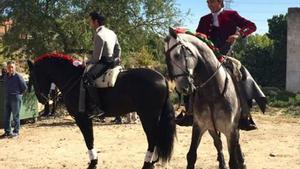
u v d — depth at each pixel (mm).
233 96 6766
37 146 11938
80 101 8695
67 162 9977
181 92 6289
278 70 26781
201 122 6793
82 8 18219
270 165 9617
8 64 13586
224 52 7398
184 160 10062
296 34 24469
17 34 18219
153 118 8359
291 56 24609
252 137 13141
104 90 8633
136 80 8438
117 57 8781
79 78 8844
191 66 6297
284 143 12219
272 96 22375
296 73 24500
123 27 18438
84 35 18312
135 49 19766
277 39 27203
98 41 8438
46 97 9344
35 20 17938
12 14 18047
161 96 8336
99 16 8578
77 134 13852
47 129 14961
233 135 6789
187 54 6273
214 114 6652
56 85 9133
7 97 13617
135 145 11953
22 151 11273
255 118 17391
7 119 13570
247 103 7047
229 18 7391
